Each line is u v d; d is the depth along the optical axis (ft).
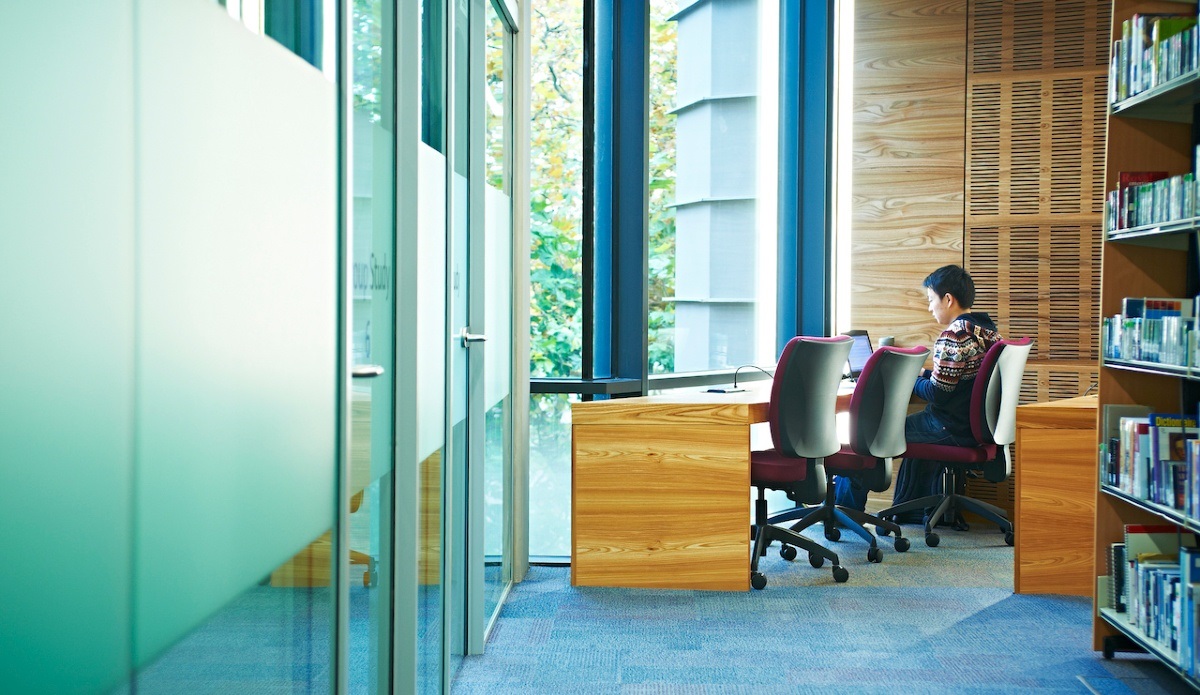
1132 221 10.78
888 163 20.08
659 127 17.15
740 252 19.16
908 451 17.39
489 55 11.89
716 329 18.66
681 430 13.98
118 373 3.33
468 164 10.92
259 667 4.64
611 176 15.70
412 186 7.59
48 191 2.91
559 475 15.69
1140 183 10.98
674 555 14.06
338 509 5.70
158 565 3.66
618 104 15.55
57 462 3.01
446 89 9.14
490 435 12.21
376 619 7.36
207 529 4.05
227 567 4.25
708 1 18.17
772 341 20.21
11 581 2.83
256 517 4.55
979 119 19.57
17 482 2.83
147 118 3.47
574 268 15.37
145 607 3.58
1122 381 11.27
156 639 3.66
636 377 15.67
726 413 13.87
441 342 9.10
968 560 15.98
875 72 20.10
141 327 3.47
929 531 17.02
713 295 18.52
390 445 7.61
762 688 10.39
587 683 10.52
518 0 13.32
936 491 18.38
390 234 7.52
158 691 3.70
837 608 13.26
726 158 18.72
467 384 11.10
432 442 8.77
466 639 11.35
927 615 12.96
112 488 3.32
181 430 3.79
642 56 15.37
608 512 14.15
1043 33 19.22
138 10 3.41
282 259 4.77
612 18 15.51
